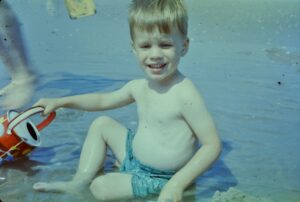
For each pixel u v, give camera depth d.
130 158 2.03
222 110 2.46
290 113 2.45
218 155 1.95
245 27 4.26
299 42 3.67
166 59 1.95
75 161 2.10
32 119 2.37
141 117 2.04
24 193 1.90
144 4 1.95
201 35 3.89
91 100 2.15
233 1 5.86
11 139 2.04
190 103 1.95
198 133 1.95
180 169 1.97
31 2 5.33
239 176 2.01
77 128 2.30
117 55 3.21
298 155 2.13
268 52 3.35
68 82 2.72
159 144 1.98
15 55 2.60
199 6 5.44
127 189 1.91
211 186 1.96
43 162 2.08
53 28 4.06
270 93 2.65
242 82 2.79
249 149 2.17
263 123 2.35
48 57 3.12
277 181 1.98
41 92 2.59
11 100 2.49
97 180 1.90
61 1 5.39
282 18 4.75
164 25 1.93
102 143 2.05
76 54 3.21
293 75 2.91
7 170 2.03
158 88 2.00
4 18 2.62
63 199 1.87
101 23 4.30
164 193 1.87
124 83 2.73
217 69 2.98
